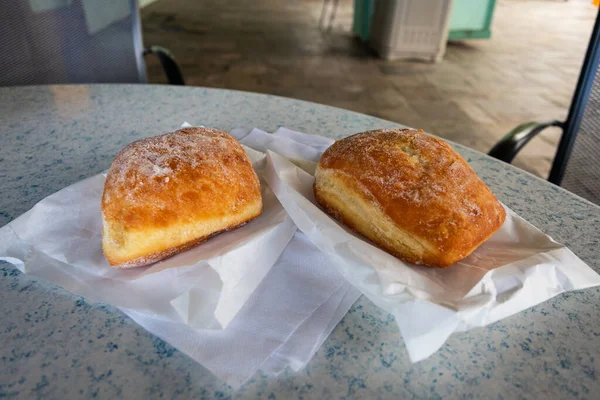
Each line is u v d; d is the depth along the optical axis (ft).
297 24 6.35
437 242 0.61
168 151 0.67
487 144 3.26
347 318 0.60
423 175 0.66
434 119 3.63
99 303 0.60
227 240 0.65
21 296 0.60
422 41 4.99
